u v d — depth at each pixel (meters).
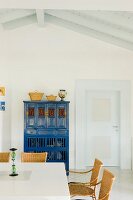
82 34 7.62
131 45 7.29
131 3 3.86
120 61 7.78
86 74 7.75
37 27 7.55
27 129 7.32
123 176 6.96
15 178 3.69
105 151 7.95
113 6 3.96
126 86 7.80
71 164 7.75
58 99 7.73
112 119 7.96
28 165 4.54
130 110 7.80
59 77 7.75
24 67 7.70
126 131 7.80
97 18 6.14
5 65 7.42
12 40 7.55
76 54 7.71
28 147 7.30
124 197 5.31
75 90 7.75
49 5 4.03
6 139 7.63
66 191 3.12
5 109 7.60
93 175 4.45
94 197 4.12
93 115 7.96
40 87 7.73
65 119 7.33
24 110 7.32
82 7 4.05
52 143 7.34
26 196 2.96
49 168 4.31
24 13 6.46
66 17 6.49
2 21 6.50
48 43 7.59
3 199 2.95
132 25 5.68
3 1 3.85
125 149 7.79
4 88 7.34
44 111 7.34
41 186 3.31
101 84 7.78
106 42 7.62
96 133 7.95
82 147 7.76
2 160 5.19
